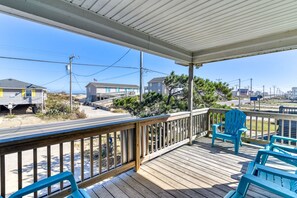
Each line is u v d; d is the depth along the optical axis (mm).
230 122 4008
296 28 2615
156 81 17469
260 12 2104
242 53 3299
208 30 2693
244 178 1358
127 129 2654
